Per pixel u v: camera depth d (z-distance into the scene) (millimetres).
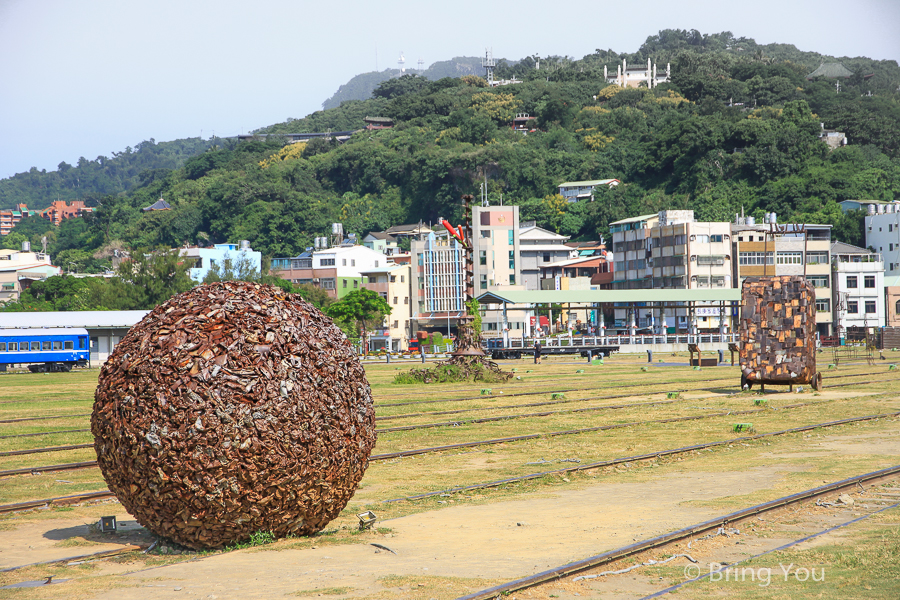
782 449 18078
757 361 32812
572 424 23250
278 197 167875
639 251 104500
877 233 108625
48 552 10297
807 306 32250
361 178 177000
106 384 10344
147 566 9492
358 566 9172
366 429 11023
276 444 9945
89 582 8828
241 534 10117
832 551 9609
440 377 40969
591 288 110625
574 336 77875
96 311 81125
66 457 18719
